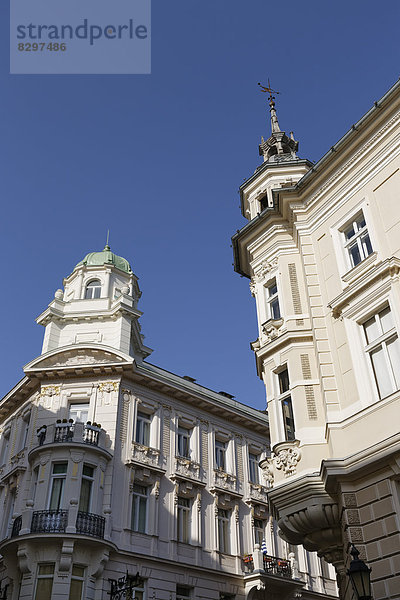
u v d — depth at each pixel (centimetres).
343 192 1603
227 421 3141
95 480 2381
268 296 1803
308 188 1733
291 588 2764
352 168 1605
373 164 1538
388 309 1343
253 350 1836
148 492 2580
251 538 2869
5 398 2998
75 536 2142
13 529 2305
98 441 2467
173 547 2495
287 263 1756
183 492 2681
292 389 1528
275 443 1523
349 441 1280
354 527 1180
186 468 2756
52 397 2684
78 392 2677
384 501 1153
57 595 2052
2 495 2698
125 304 2925
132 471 2512
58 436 2452
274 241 1825
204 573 2550
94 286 3156
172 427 2825
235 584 2650
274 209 1833
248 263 2028
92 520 2258
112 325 2916
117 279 3219
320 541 1382
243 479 3033
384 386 1295
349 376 1362
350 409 1322
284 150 2358
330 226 1614
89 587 2133
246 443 3177
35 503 2291
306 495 1348
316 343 1472
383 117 1531
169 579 2408
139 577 2305
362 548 1153
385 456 1152
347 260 1533
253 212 2131
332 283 1534
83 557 2172
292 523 1376
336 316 1465
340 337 1429
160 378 2816
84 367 2683
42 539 2141
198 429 2942
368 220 1488
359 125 1567
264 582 2644
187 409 2953
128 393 2709
